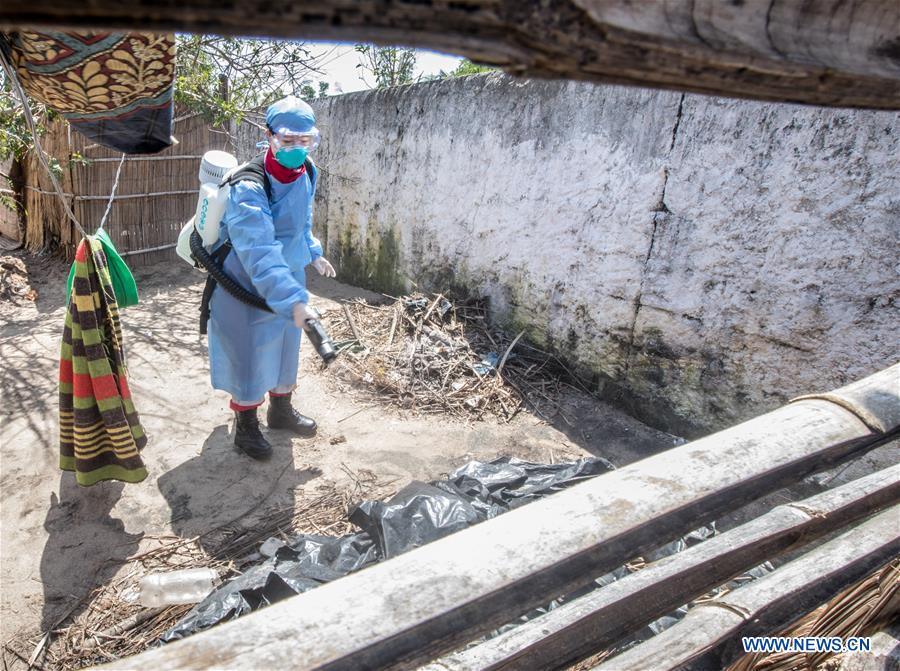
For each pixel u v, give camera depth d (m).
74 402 2.59
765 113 2.95
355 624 0.59
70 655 2.13
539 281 4.35
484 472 2.88
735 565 0.91
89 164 6.27
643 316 3.68
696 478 0.80
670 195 3.42
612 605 0.84
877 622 1.04
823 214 2.79
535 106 4.16
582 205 3.94
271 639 0.56
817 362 2.90
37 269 6.80
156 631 2.21
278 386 3.40
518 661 0.79
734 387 3.28
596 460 2.90
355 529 2.77
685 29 0.32
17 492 2.95
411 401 3.97
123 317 5.41
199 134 7.23
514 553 0.68
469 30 0.29
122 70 1.55
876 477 1.08
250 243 2.56
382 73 8.96
